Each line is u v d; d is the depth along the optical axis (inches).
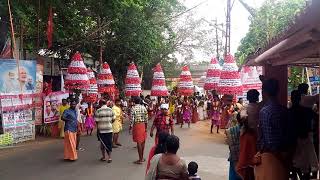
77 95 739.4
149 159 268.4
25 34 781.9
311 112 249.4
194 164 258.4
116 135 615.8
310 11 140.3
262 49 245.9
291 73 641.6
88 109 759.7
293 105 249.1
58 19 802.8
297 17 156.8
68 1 773.3
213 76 891.4
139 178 401.7
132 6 853.8
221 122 805.2
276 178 210.5
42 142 641.6
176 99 1056.8
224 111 741.9
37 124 703.1
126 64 1104.8
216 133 815.1
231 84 687.7
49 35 713.6
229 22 952.9
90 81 788.0
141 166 463.5
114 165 468.4
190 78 1040.2
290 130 216.4
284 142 212.4
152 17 1130.0
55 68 993.5
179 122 1021.8
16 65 625.0
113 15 874.8
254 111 257.0
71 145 491.5
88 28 952.3
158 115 455.5
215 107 815.1
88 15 881.5
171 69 1779.0
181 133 814.5
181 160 236.7
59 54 980.6
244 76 722.2
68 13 788.6
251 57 288.5
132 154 545.0
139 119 480.4
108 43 1044.5
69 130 491.5
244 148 257.3
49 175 412.2
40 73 706.2
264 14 730.8
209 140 700.0
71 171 432.8
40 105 706.8
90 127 759.1
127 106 1050.7
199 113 1173.1
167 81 1796.3
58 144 630.5
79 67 708.0
